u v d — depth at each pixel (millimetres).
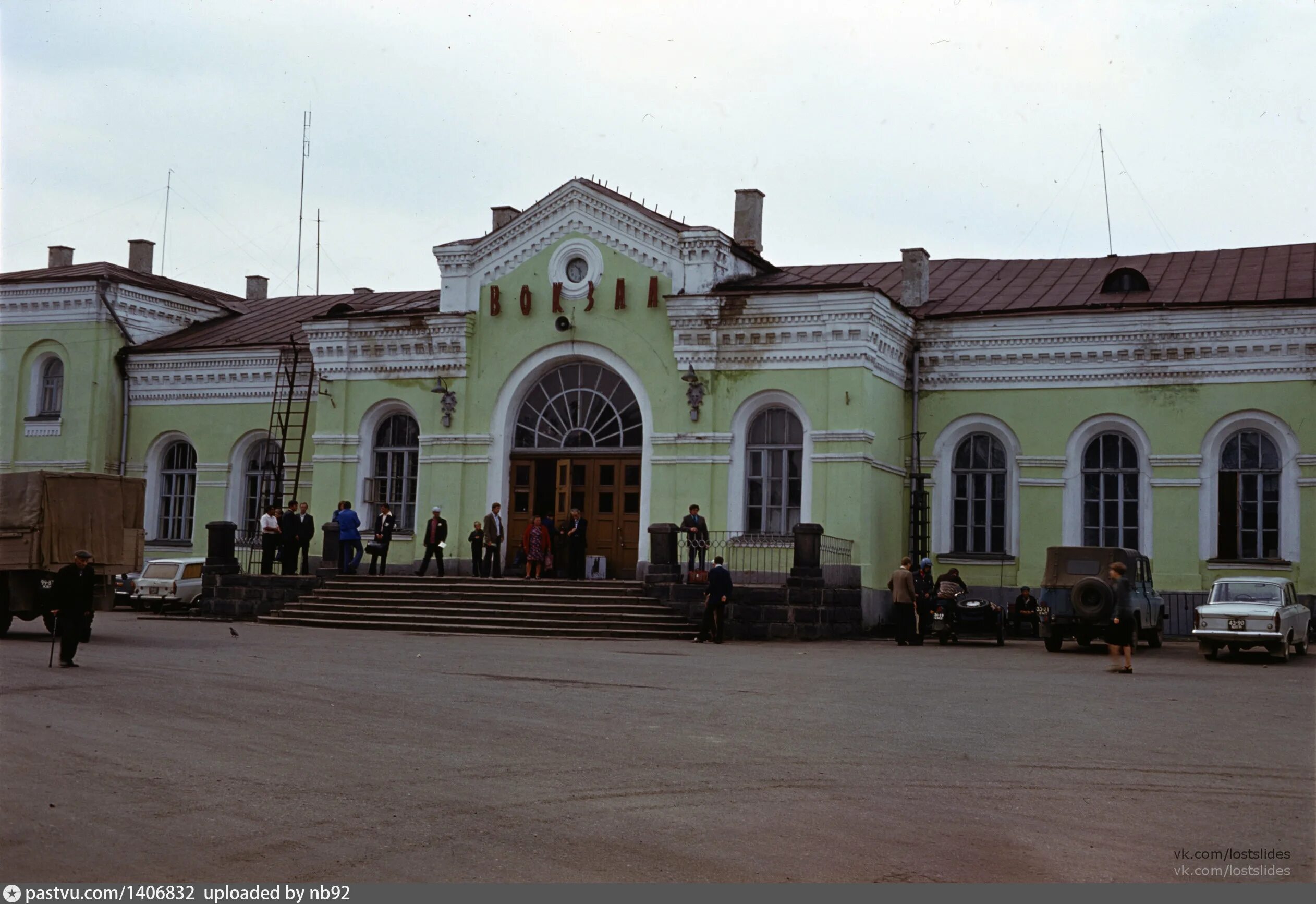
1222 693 18391
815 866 9141
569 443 33312
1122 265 35750
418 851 9211
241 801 10430
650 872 8906
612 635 27141
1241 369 30547
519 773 11805
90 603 18688
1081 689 18656
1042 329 32156
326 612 29453
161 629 26547
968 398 32938
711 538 31188
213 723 13828
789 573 30031
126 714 14211
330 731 13570
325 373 35719
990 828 10281
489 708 15406
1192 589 30688
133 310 41406
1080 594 25281
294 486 38188
